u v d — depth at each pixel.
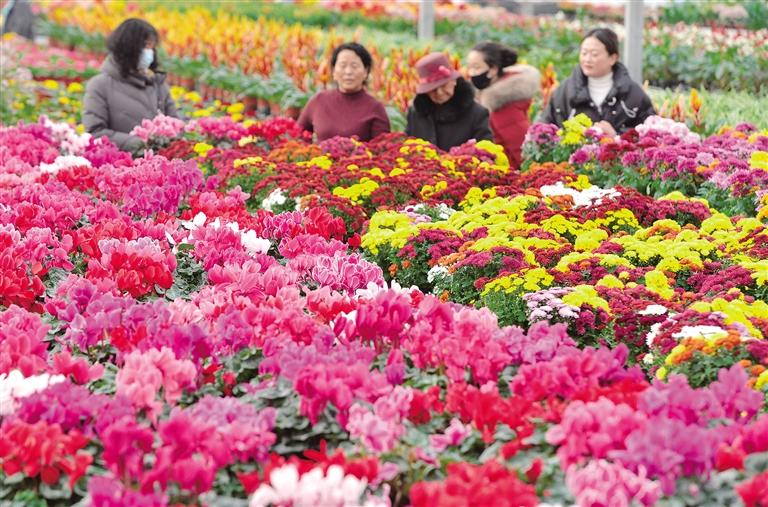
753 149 9.40
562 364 4.05
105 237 6.54
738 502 3.30
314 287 6.03
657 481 3.35
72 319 4.96
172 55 19.95
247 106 17.66
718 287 6.00
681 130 9.86
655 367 5.05
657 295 5.81
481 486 3.16
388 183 8.62
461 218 7.76
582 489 3.25
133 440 3.48
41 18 27.52
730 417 3.86
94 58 24.27
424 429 3.95
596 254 6.55
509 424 3.71
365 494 3.43
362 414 3.74
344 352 4.24
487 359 4.25
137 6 27.59
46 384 4.04
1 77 15.77
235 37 19.12
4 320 4.96
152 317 4.73
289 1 28.47
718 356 4.70
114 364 4.82
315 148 10.09
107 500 3.22
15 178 8.70
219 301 5.04
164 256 5.96
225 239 6.47
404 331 4.75
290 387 4.12
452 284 6.61
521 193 8.66
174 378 4.07
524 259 6.55
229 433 3.61
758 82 16.97
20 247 6.18
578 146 9.89
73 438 3.59
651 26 19.56
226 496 3.57
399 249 7.26
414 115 10.73
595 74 10.49
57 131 10.73
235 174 9.32
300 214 7.27
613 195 8.10
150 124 10.91
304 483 3.13
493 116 11.04
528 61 18.66
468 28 24.27
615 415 3.47
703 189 8.90
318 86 16.67
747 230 7.18
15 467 3.54
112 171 8.70
